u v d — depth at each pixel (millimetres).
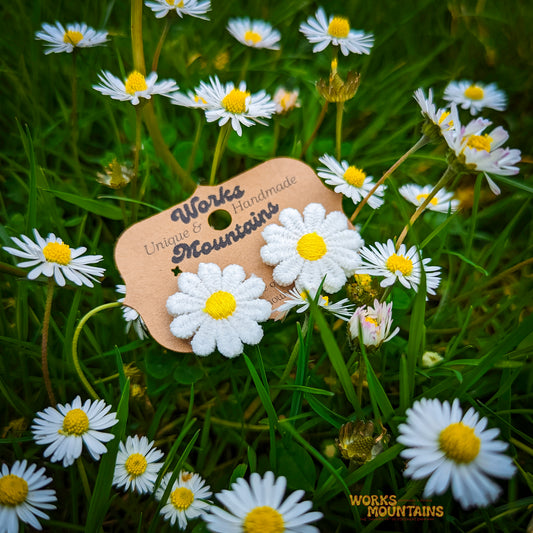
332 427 170
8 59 259
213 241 165
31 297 187
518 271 219
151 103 199
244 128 243
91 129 253
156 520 136
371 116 262
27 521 123
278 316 159
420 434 118
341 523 151
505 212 236
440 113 157
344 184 178
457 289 218
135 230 160
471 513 154
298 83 260
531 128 263
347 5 294
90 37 215
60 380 168
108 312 193
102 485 130
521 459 166
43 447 160
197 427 172
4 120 242
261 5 290
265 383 151
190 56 271
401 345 174
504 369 164
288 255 161
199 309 152
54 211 197
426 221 222
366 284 164
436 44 291
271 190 172
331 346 135
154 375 157
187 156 231
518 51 287
